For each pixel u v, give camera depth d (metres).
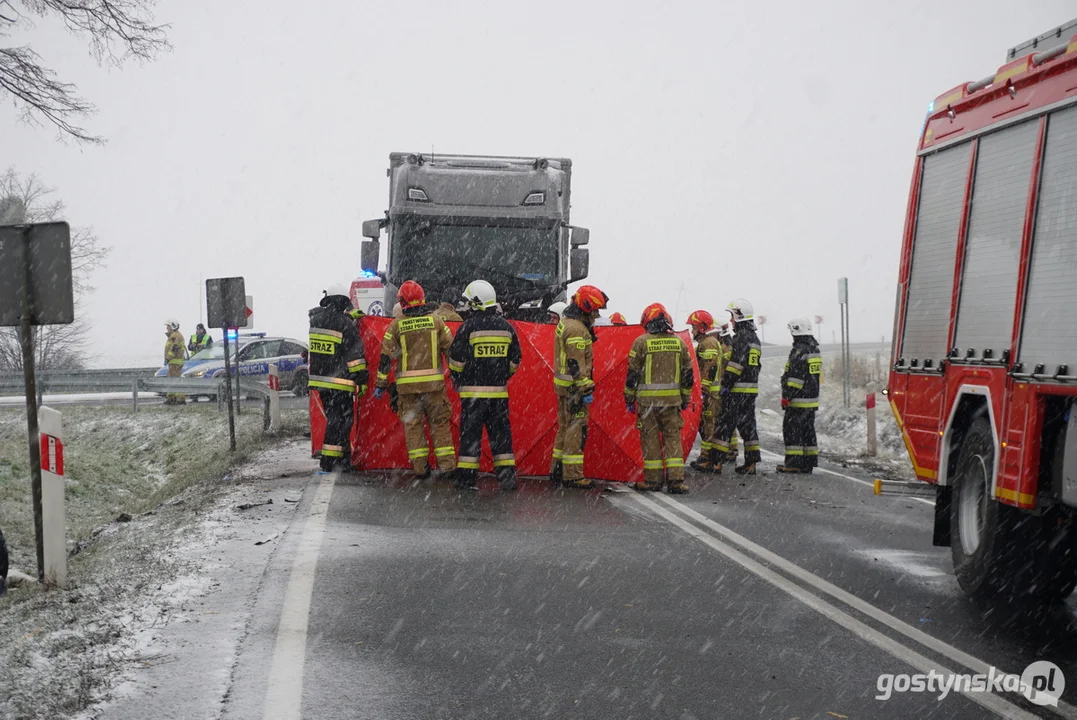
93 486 17.44
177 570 7.27
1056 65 6.67
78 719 4.55
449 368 12.16
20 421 23.59
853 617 6.49
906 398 8.53
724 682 5.23
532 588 7.04
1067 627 6.42
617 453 12.64
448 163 15.96
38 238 8.16
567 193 16.25
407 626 6.07
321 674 5.19
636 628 6.16
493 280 15.45
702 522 9.86
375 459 12.87
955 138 8.00
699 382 13.28
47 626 6.03
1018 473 6.38
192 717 4.59
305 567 7.42
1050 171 6.59
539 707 4.84
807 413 14.44
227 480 12.40
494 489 11.74
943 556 8.55
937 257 8.16
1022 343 6.60
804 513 10.65
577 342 11.80
